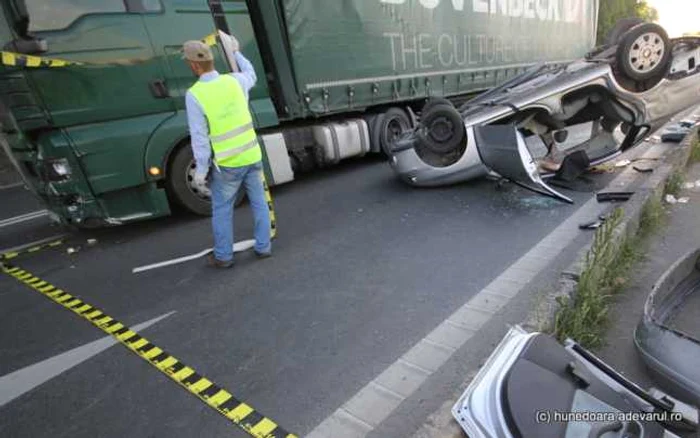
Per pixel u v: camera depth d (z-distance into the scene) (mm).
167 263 4289
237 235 4871
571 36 12461
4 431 2320
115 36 4473
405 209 5188
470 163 5391
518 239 4125
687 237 3691
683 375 1953
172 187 5238
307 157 6801
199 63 3529
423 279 3529
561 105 5379
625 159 6281
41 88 4145
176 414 2338
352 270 3791
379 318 3045
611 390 1793
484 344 2641
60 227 5840
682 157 5371
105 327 3240
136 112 4723
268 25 5684
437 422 1839
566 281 2809
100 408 2430
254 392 2449
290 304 3324
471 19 8484
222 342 2930
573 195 5172
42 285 4051
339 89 6496
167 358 2811
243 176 3855
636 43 4957
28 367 2840
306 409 2297
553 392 1688
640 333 2232
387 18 6879
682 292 2582
